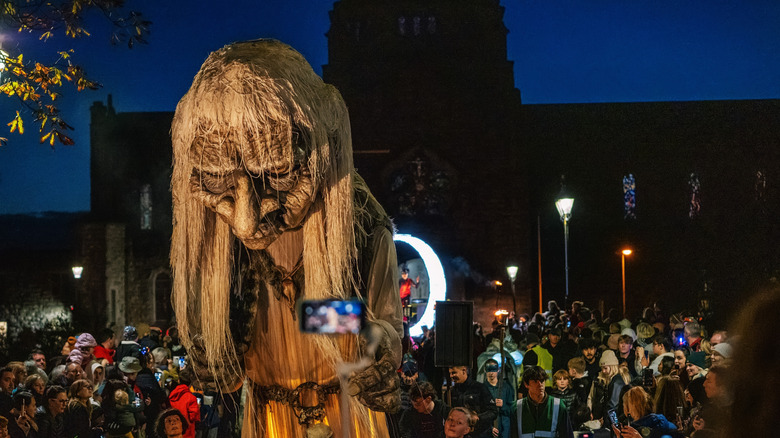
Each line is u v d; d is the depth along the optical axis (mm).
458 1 44406
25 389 8469
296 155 2936
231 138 2869
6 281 42594
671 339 18188
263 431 3383
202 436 10531
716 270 47062
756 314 1216
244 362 3393
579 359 10555
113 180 46938
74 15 6430
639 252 47219
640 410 7461
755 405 1192
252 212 2904
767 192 47312
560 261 47312
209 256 3205
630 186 47781
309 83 3021
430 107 44094
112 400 9859
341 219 3143
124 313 45375
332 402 3330
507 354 10914
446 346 7605
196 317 3293
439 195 43844
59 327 33812
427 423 8297
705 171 47625
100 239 44031
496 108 44062
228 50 3000
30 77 6578
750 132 47625
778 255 46781
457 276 43375
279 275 3252
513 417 8617
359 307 2721
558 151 47906
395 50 44219
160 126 47188
